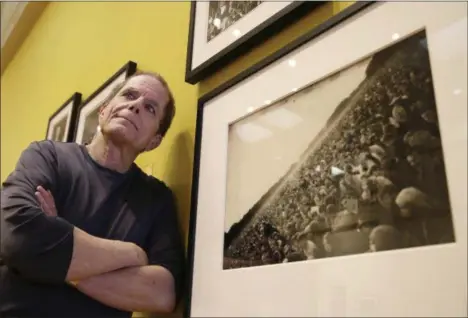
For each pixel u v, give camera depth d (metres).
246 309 0.77
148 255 0.94
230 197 0.89
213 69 1.09
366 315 0.60
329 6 0.86
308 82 0.80
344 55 0.75
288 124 0.82
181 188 1.09
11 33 2.82
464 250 0.53
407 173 0.61
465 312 0.51
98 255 0.81
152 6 1.51
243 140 0.90
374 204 0.64
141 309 0.85
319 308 0.65
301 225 0.73
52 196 0.88
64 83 2.05
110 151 1.01
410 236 0.58
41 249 0.77
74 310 0.84
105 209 0.95
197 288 0.88
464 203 0.54
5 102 2.85
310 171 0.75
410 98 0.64
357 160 0.68
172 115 1.11
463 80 0.58
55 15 2.44
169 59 1.32
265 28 0.95
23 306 0.81
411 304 0.56
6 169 2.47
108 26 1.78
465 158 0.55
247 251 0.81
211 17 1.15
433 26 0.64
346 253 0.65
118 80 1.46
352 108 0.71
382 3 0.72
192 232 0.94
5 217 0.82
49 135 1.88
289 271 0.72
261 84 0.90
